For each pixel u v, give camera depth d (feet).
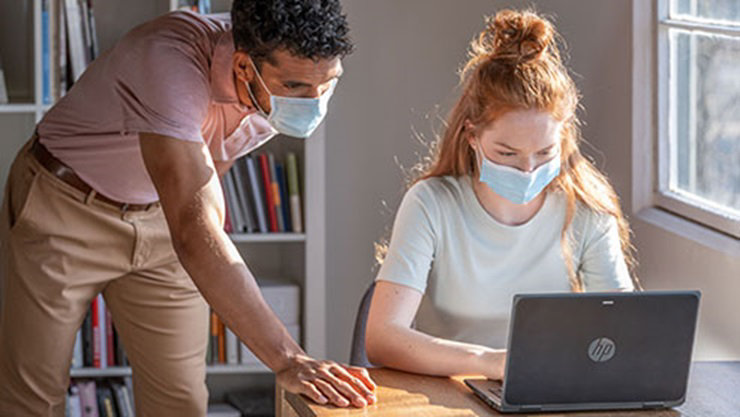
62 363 8.57
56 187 8.05
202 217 6.92
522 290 7.80
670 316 6.09
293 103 7.22
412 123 13.16
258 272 13.53
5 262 8.46
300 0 6.90
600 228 7.93
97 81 7.63
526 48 7.29
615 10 10.59
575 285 7.90
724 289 8.88
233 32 7.14
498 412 6.09
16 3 12.57
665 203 10.21
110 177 8.00
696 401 6.37
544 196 7.87
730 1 9.27
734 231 9.13
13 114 12.65
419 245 7.56
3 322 8.53
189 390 8.98
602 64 10.85
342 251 13.50
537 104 7.11
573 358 6.06
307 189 12.41
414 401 6.26
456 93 12.89
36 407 8.58
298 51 6.89
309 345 12.53
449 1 12.84
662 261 9.88
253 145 8.52
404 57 13.09
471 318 7.78
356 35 13.14
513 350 5.98
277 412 6.83
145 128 7.12
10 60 12.62
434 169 8.00
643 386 6.18
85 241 8.24
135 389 9.17
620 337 6.07
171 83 7.18
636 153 10.38
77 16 11.89
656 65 10.25
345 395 6.24
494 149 7.25
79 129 7.82
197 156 7.09
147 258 8.51
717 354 9.03
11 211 8.36
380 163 13.32
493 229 7.74
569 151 7.91
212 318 12.50
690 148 9.95
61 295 8.32
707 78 9.61
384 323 7.20
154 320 8.77
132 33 7.60
